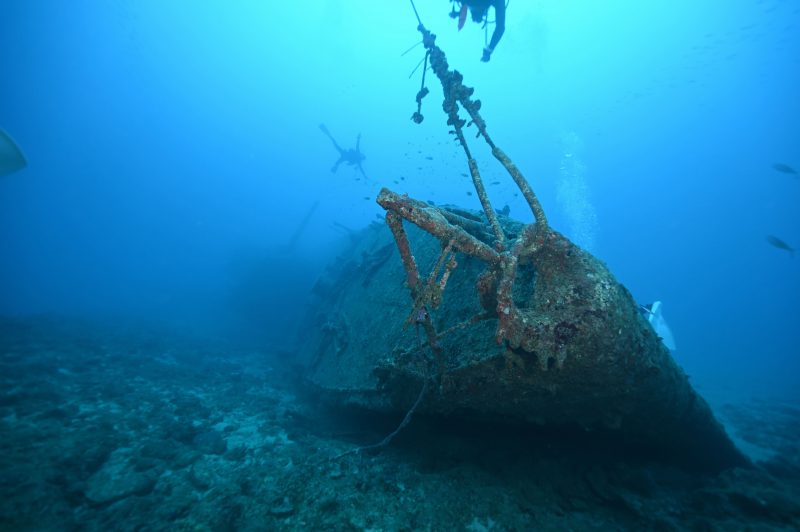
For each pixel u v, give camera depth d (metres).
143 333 12.56
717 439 4.49
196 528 3.36
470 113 3.65
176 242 62.19
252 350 12.68
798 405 10.98
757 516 3.47
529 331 2.64
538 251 2.99
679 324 58.47
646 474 3.99
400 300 5.39
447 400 3.62
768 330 53.94
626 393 3.12
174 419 5.98
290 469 4.38
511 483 3.87
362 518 3.39
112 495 3.85
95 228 58.50
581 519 3.44
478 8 4.89
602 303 2.76
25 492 3.71
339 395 5.56
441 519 3.36
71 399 6.23
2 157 9.45
